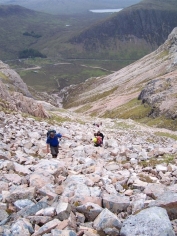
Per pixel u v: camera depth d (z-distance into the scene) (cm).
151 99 10269
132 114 10381
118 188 1008
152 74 19225
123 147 1959
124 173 1248
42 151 1703
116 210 805
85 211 763
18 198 849
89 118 7225
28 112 4203
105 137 2889
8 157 1394
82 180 998
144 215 659
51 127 2817
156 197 849
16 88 13450
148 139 3878
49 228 667
